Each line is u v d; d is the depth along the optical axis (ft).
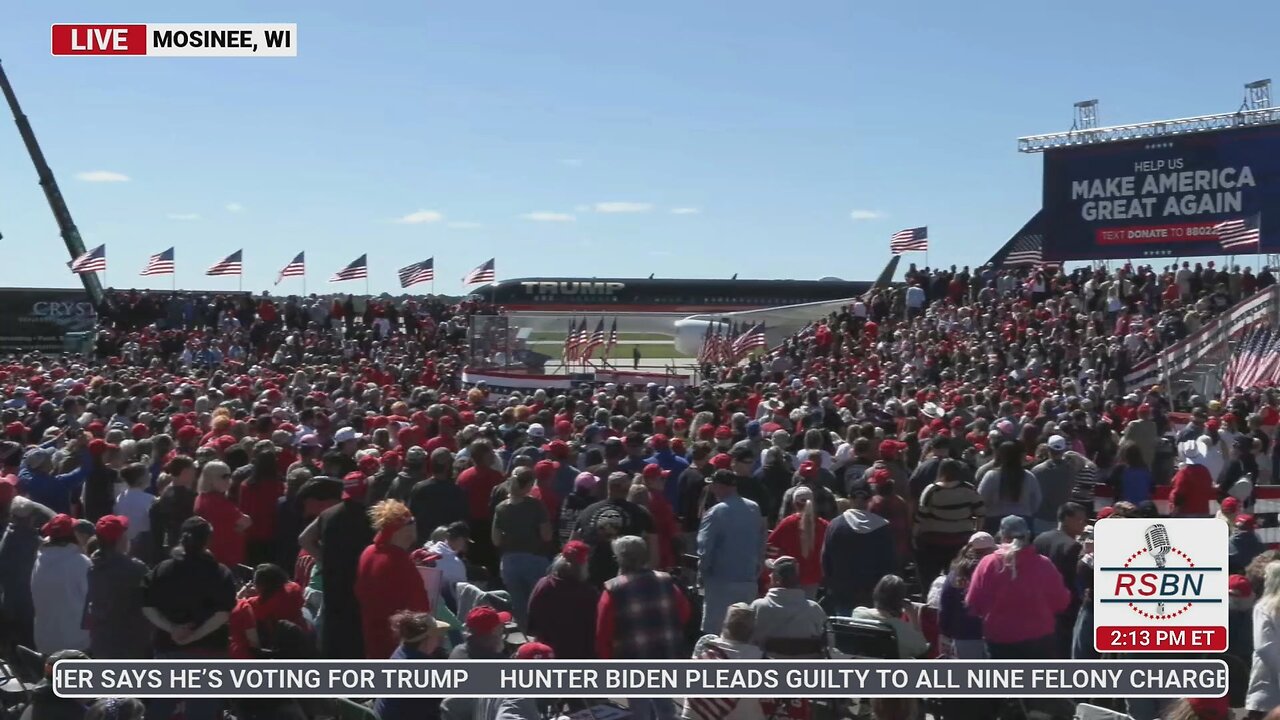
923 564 44.11
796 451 56.90
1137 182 152.87
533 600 30.66
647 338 243.81
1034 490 45.93
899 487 46.09
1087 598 33.37
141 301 177.06
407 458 44.47
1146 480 51.13
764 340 134.21
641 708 29.32
